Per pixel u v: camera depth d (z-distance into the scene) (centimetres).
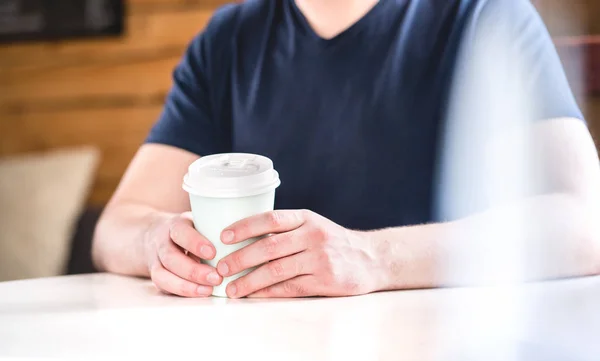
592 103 132
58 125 293
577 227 110
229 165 106
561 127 120
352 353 85
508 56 129
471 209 131
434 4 137
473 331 89
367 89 136
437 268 108
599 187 115
